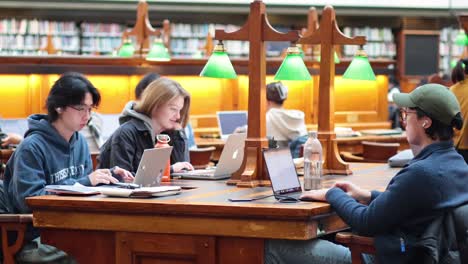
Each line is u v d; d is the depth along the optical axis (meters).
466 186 3.50
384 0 18.52
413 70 19.09
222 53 4.84
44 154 4.26
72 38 16.89
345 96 11.05
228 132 9.27
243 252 3.61
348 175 4.95
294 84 10.66
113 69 9.66
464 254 3.44
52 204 3.76
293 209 3.47
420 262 3.42
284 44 15.27
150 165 4.20
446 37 19.30
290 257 3.62
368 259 3.64
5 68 9.31
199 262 3.64
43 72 9.41
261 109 4.33
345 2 18.30
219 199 3.77
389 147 8.51
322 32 4.96
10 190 4.25
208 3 17.38
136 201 3.68
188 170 4.98
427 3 18.67
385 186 4.40
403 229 3.47
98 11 16.88
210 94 10.27
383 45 19.02
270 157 4.01
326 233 3.73
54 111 4.34
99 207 3.70
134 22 17.22
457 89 6.60
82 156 4.57
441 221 3.43
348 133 9.72
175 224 3.65
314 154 4.20
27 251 4.11
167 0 17.20
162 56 9.70
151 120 4.86
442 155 3.52
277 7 17.91
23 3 16.27
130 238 3.72
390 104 12.57
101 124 7.71
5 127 7.73
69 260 4.15
